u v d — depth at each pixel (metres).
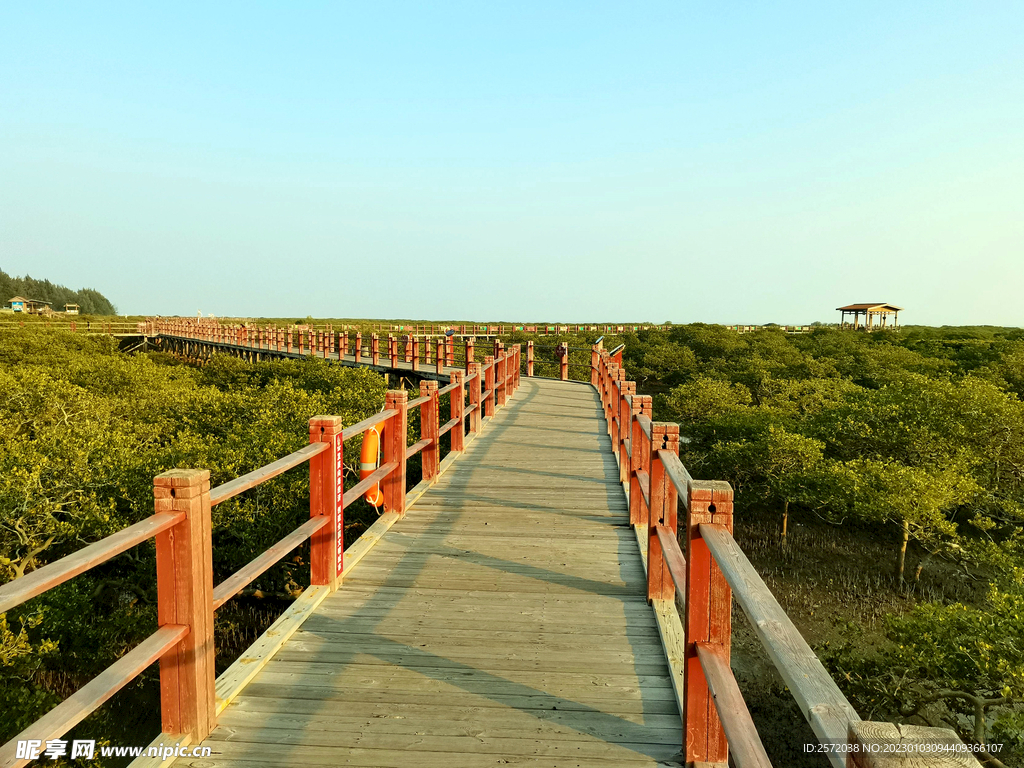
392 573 4.39
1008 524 13.81
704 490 2.25
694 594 2.29
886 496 12.88
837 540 15.31
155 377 24.09
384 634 3.49
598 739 2.57
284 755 2.46
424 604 3.89
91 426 12.91
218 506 9.08
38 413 14.67
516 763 2.43
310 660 3.21
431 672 3.10
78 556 1.86
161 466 9.51
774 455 15.32
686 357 37.81
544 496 6.41
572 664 3.18
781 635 1.41
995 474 14.90
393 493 5.64
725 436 18.98
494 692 2.92
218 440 12.65
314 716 2.72
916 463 15.62
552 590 4.11
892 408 16.61
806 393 26.48
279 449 10.37
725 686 1.98
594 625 3.61
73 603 7.70
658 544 3.79
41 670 7.95
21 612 6.99
